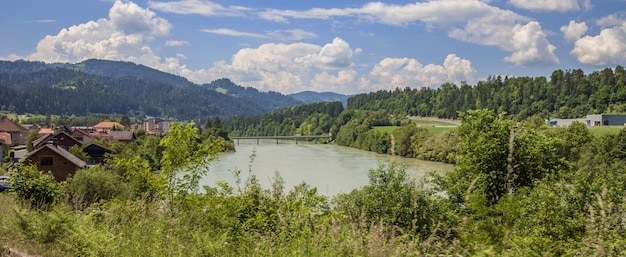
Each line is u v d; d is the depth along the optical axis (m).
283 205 9.97
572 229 11.41
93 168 29.27
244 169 63.34
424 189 12.84
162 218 8.17
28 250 7.24
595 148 53.75
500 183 19.70
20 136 125.75
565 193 13.69
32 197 16.70
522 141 21.06
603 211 7.25
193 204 11.63
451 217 8.87
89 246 6.93
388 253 5.82
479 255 5.58
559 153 52.25
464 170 21.28
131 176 13.52
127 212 9.21
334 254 5.88
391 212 12.92
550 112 167.12
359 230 6.27
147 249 6.71
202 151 13.16
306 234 6.64
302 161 79.00
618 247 6.66
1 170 49.16
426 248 6.05
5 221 8.42
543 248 8.34
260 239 7.48
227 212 10.80
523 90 179.00
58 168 48.38
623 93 154.25
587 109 157.38
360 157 88.38
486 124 22.52
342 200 11.44
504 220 10.73
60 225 7.81
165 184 12.59
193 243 6.91
